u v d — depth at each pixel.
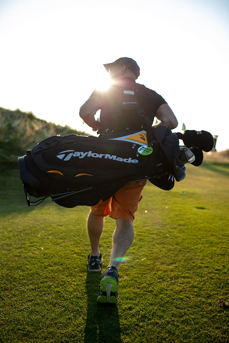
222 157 19.58
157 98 1.79
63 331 1.31
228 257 2.15
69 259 2.09
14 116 11.24
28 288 1.66
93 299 1.57
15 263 1.98
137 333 1.31
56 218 3.25
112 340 1.26
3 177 5.95
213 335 1.30
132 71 1.86
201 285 1.73
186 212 3.72
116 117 1.64
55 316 1.41
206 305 1.53
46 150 1.49
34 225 2.93
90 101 1.69
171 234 2.71
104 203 1.83
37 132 9.10
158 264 2.02
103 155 1.50
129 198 1.72
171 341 1.26
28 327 1.33
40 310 1.46
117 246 1.64
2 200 4.21
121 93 1.71
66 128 12.06
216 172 11.81
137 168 1.55
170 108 1.82
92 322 1.38
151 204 4.29
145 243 2.45
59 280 1.77
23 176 1.46
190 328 1.35
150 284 1.74
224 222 3.18
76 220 3.18
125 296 1.60
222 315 1.44
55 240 2.48
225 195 5.46
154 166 1.60
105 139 1.55
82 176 1.46
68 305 1.51
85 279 1.80
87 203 1.52
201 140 1.80
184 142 1.83
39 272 1.86
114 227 2.94
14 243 2.38
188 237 2.62
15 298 1.55
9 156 6.94
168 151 1.58
